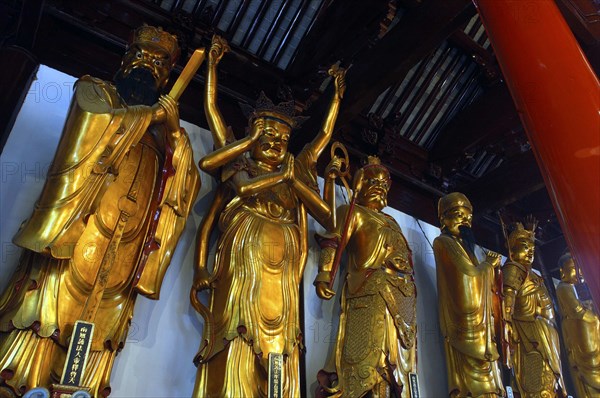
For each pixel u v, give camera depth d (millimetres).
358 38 6496
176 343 4785
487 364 6039
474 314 6160
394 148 8477
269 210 5387
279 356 4492
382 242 5949
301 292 5914
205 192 5742
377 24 6238
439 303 6617
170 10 6684
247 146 5363
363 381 5102
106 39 5992
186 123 6039
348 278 5941
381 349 5289
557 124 3035
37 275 3916
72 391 3514
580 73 3143
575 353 7773
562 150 2969
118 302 4316
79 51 5949
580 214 2818
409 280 5977
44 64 5703
